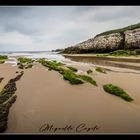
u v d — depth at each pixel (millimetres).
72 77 13930
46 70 20312
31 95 10344
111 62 33844
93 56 55062
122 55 50688
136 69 22828
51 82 13555
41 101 9359
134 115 7863
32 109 8312
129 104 9156
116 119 7461
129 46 63438
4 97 9984
